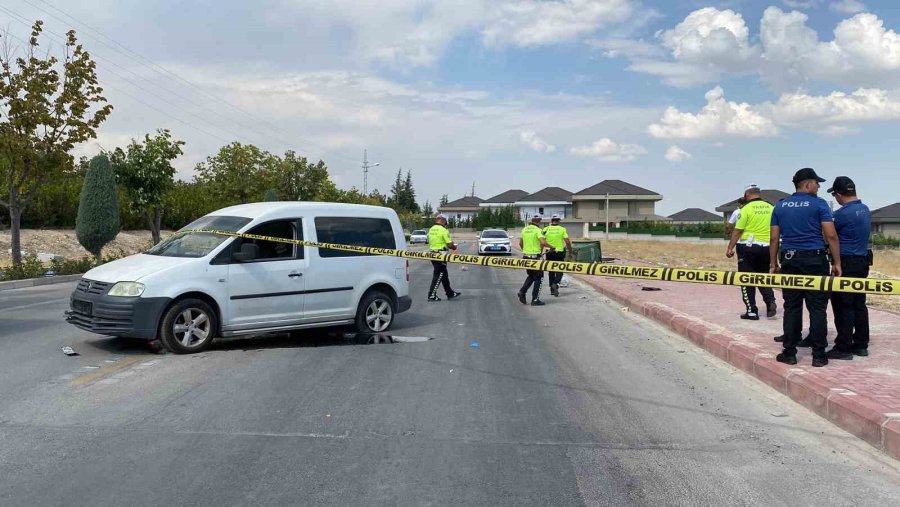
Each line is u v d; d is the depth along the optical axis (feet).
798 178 23.24
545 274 73.46
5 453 16.01
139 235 115.24
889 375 21.81
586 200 260.21
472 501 13.70
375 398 21.24
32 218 98.32
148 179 86.12
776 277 19.75
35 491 13.88
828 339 28.84
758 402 21.17
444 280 50.62
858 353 25.05
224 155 121.29
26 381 22.91
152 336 27.04
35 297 49.08
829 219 22.52
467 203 388.16
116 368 24.98
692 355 28.68
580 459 16.12
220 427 18.15
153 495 13.78
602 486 14.53
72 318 28.32
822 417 19.58
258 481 14.55
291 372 24.71
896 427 16.56
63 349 28.30
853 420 18.08
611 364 26.86
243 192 121.29
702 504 13.69
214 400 20.72
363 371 25.08
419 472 15.17
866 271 24.68
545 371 25.50
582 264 22.44
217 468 15.24
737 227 34.65
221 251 28.76
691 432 18.24
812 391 20.26
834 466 15.79
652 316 39.73
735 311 38.63
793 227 22.91
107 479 14.53
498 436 17.76
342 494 13.94
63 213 102.37
